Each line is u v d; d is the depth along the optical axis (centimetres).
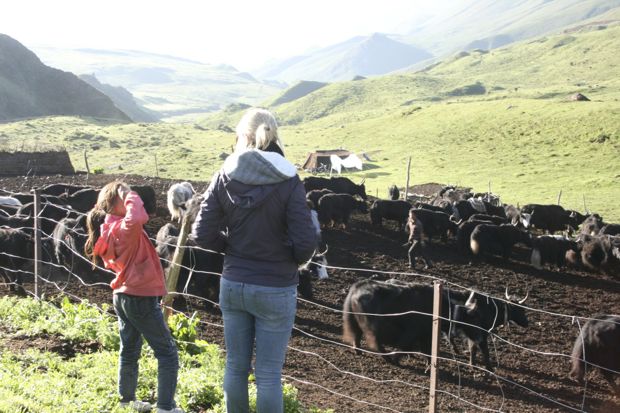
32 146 3416
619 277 2052
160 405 573
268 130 473
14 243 1232
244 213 453
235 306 465
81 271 1379
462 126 8344
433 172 6303
